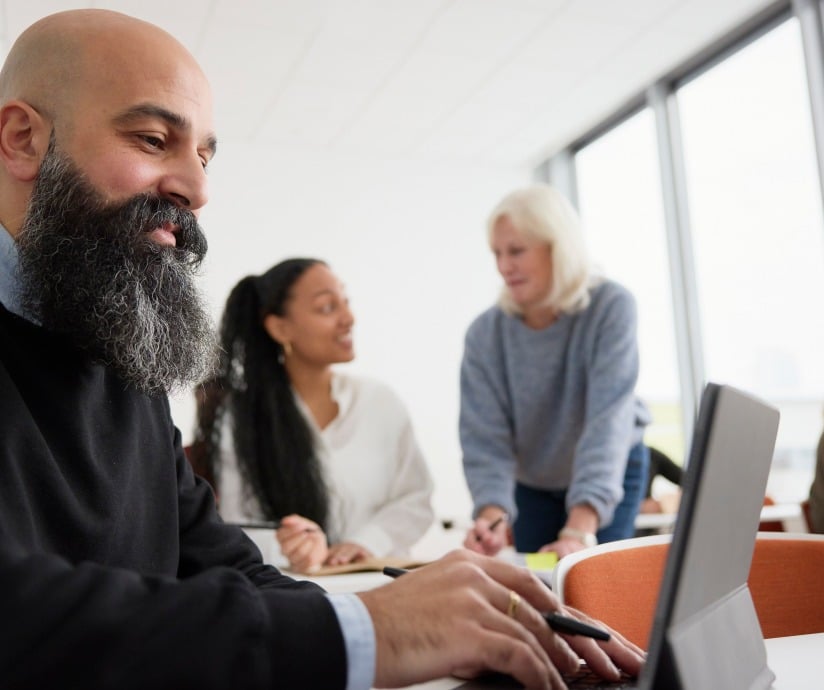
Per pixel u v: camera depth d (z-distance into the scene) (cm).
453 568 59
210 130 90
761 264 401
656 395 470
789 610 104
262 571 92
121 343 82
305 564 162
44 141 84
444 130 506
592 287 209
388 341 523
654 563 100
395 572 73
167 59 85
